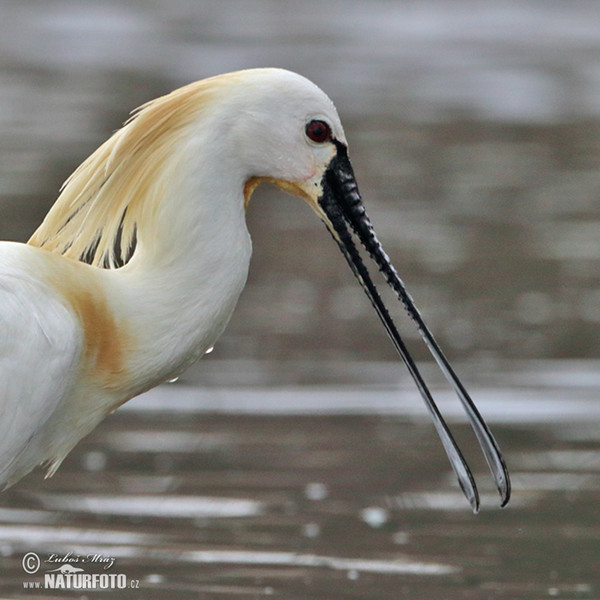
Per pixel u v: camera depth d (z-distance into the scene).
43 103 38.56
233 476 13.23
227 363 17.34
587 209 26.55
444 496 12.86
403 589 10.68
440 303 20.28
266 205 28.45
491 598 10.48
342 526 11.98
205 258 9.21
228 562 11.12
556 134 35.41
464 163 31.28
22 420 8.91
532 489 13.02
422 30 63.09
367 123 36.69
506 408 15.46
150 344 9.26
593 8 70.56
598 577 10.99
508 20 67.06
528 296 20.62
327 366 17.20
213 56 51.06
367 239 9.67
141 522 11.98
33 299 8.94
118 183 9.36
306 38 58.66
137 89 41.84
